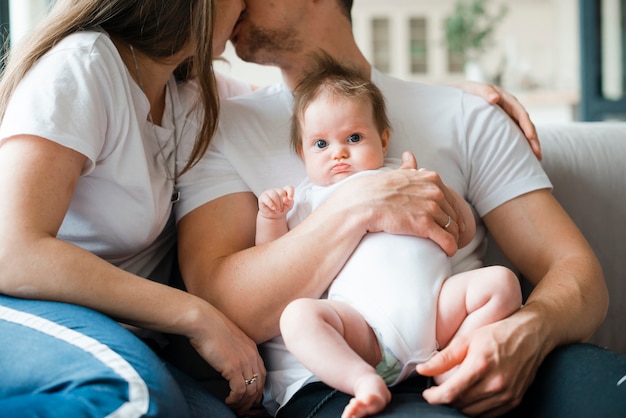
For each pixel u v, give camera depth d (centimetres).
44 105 116
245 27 160
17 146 114
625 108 488
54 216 112
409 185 128
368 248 124
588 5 484
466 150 155
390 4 882
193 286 137
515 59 710
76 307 107
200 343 118
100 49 126
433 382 120
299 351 110
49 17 132
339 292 122
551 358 118
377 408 102
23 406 86
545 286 132
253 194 147
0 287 110
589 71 488
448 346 113
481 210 154
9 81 126
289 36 161
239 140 150
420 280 119
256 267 129
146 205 133
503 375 110
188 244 142
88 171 121
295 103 144
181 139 148
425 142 154
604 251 174
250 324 129
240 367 120
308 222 129
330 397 115
